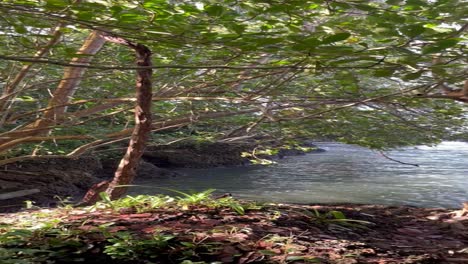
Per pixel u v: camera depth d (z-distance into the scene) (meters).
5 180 10.38
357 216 5.14
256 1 3.10
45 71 6.41
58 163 12.00
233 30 3.32
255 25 4.21
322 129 6.88
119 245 3.51
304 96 5.46
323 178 13.20
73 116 5.96
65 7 3.26
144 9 3.34
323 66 3.56
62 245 3.64
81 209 4.98
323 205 6.14
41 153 7.83
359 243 3.97
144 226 4.14
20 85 6.73
